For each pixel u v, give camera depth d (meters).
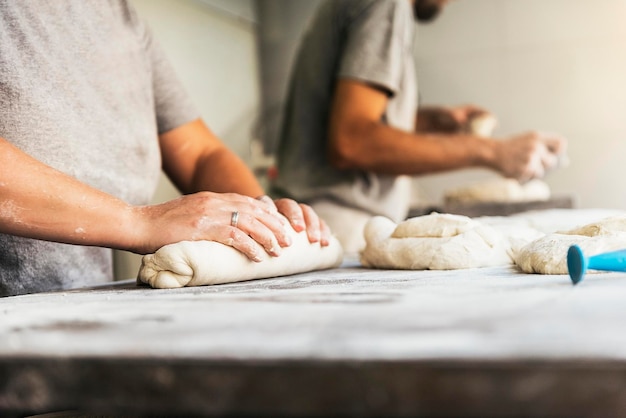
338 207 1.88
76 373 0.38
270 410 0.35
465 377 0.33
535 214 1.62
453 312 0.47
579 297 0.54
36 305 0.65
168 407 0.36
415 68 3.71
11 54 1.01
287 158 1.95
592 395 0.32
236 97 3.45
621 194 3.49
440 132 3.04
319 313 0.50
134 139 1.22
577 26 3.50
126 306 0.61
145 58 1.30
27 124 1.02
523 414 0.32
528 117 3.59
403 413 0.33
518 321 0.43
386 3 1.74
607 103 3.48
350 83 1.75
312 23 1.90
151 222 0.87
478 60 3.63
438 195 3.63
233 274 0.86
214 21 3.23
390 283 0.75
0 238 1.03
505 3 3.57
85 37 1.16
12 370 0.38
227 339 0.40
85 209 0.83
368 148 1.76
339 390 0.34
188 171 1.38
